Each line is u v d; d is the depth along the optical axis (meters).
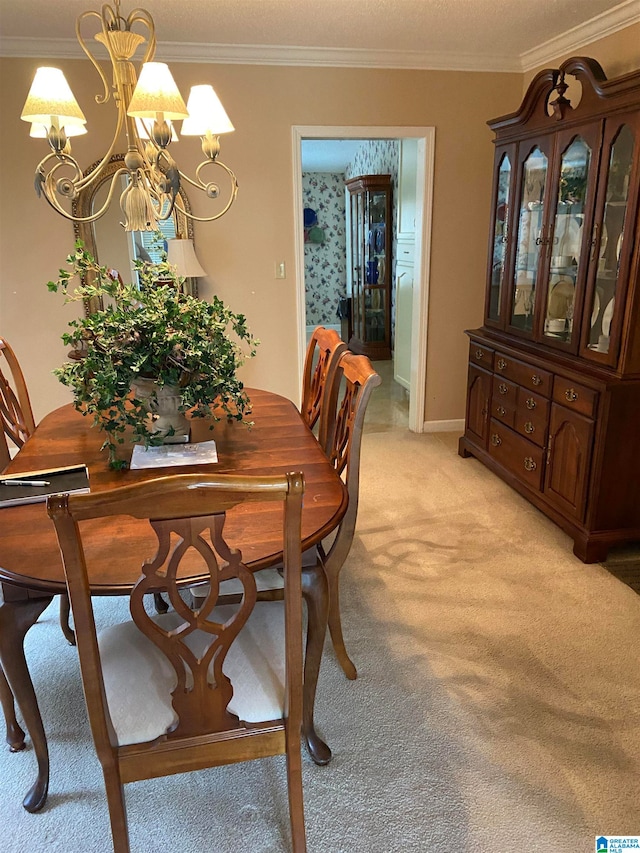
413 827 1.42
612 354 2.37
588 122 2.45
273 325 3.80
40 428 2.06
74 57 3.18
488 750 1.62
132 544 1.27
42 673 1.93
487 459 3.42
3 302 3.47
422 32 3.06
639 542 2.66
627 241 2.23
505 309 3.26
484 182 3.80
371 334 6.54
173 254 3.30
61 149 1.71
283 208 3.61
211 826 1.44
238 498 0.96
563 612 2.20
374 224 6.16
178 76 3.29
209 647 1.12
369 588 2.37
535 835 1.39
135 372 1.57
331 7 2.68
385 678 1.89
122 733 1.15
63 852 1.38
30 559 1.21
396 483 3.37
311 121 3.49
